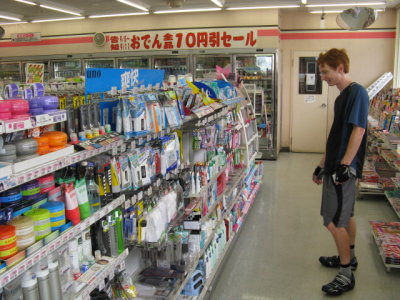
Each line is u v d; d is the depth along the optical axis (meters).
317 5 7.23
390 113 5.57
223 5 7.44
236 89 5.10
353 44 8.68
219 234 3.57
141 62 8.97
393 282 3.41
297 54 8.95
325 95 8.98
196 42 8.34
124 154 2.15
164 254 2.75
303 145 9.34
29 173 1.42
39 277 1.47
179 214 2.76
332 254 3.95
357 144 2.90
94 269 1.88
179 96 2.88
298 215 5.10
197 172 2.96
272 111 8.27
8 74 9.73
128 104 2.12
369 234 4.45
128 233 2.26
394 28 8.45
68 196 1.70
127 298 2.17
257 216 5.09
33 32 9.34
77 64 9.35
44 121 1.58
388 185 5.50
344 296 3.21
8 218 1.46
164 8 7.76
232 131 4.51
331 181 3.11
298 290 3.30
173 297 2.41
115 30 8.80
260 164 6.44
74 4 7.56
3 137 1.50
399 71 8.30
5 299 1.42
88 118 1.94
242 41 8.08
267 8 7.80
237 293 3.27
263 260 3.86
